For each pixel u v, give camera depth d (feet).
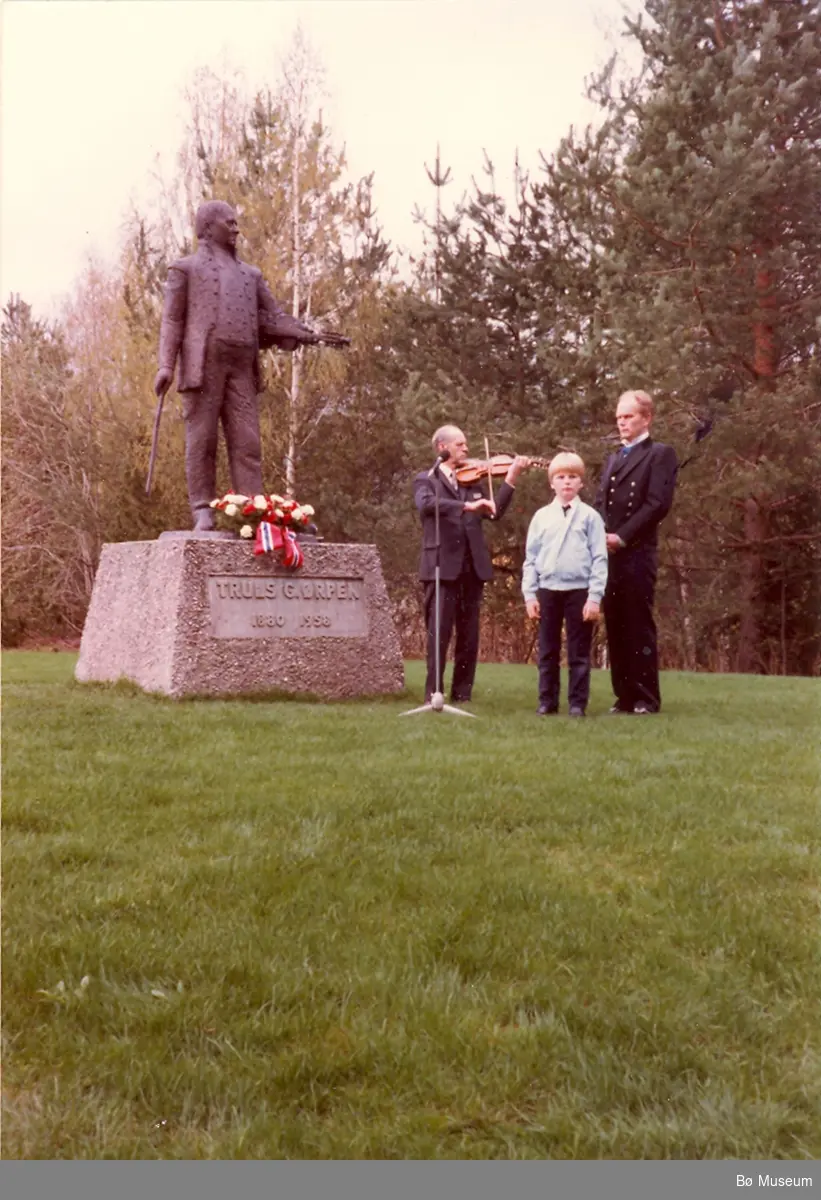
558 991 6.67
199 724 16.89
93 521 43.29
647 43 34.37
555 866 9.15
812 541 41.01
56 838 9.67
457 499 21.66
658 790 11.96
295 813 10.71
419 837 9.96
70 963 6.94
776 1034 6.27
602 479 21.02
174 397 41.39
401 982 6.74
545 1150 5.22
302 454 44.21
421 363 42.80
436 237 41.93
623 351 35.65
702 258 34.63
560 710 20.72
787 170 33.32
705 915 7.91
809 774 12.99
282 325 25.52
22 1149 5.14
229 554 22.65
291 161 33.68
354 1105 5.55
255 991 6.62
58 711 18.12
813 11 33.86
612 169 35.58
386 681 24.14
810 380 34.71
